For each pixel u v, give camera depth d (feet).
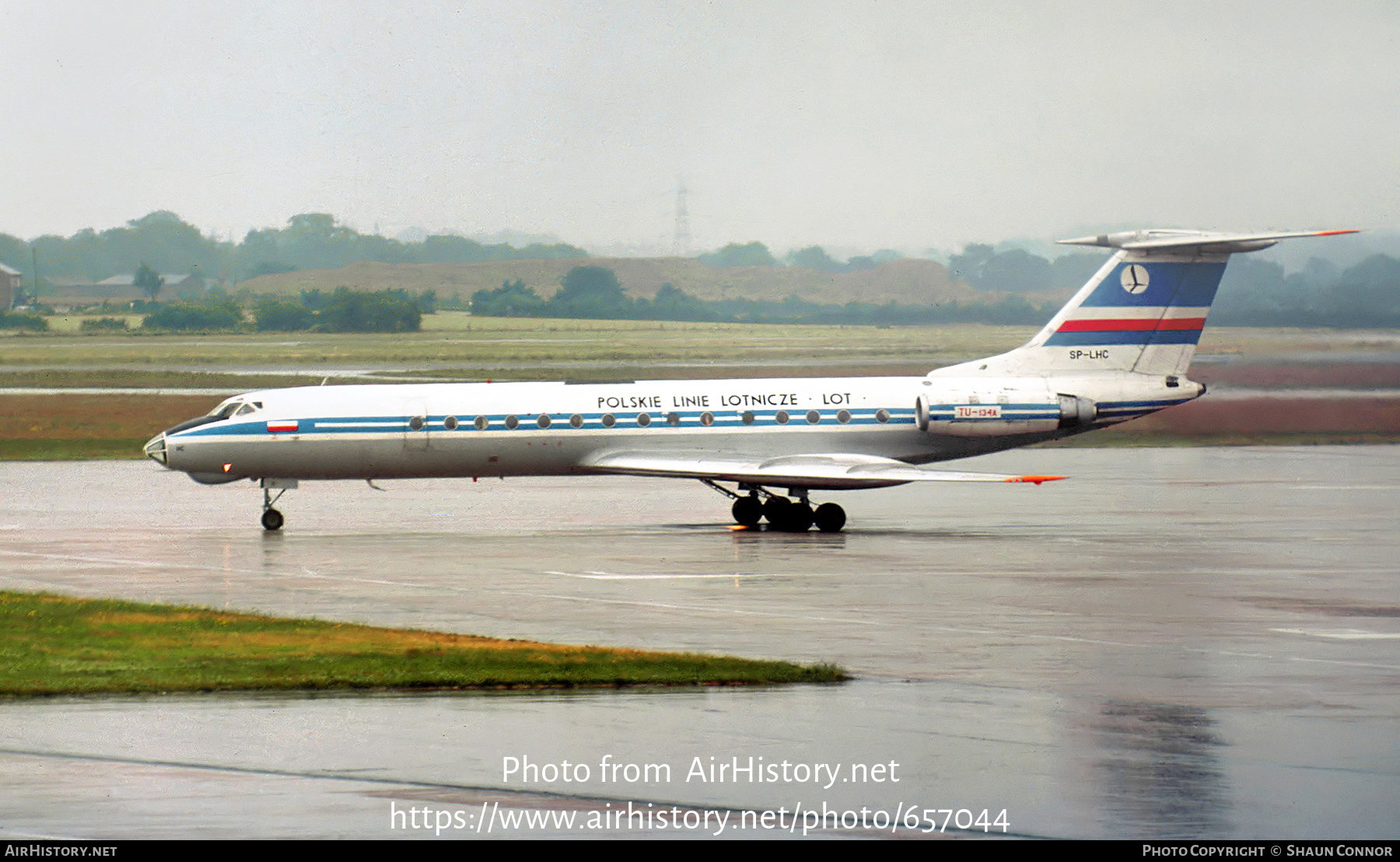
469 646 142.82
